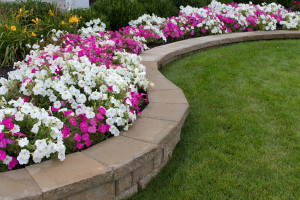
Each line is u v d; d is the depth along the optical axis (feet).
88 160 7.15
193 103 12.29
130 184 7.46
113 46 14.44
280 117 11.18
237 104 12.19
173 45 19.42
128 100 9.24
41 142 6.93
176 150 9.27
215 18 23.40
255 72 15.76
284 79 14.83
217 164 8.55
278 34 23.41
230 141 9.66
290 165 8.55
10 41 14.21
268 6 28.53
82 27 17.76
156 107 10.35
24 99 9.08
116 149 7.66
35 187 6.13
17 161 7.09
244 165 8.51
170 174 8.29
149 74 13.85
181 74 15.57
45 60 11.48
